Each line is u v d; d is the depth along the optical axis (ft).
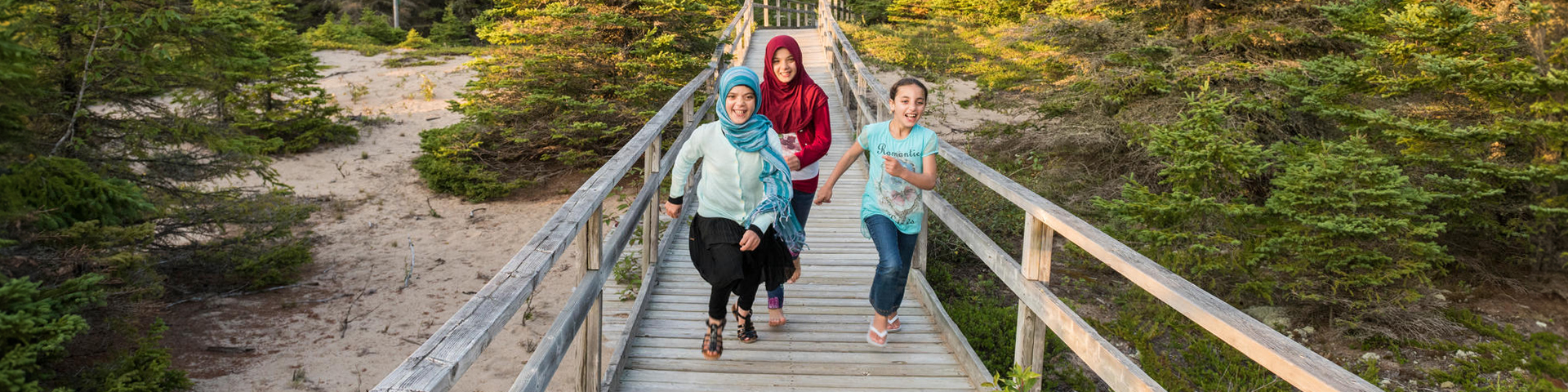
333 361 21.16
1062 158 34.81
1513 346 20.29
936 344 13.08
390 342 22.59
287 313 24.40
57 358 16.03
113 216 19.61
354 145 46.26
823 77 53.21
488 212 36.65
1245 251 22.12
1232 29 29.71
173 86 24.08
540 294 26.04
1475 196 21.58
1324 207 21.42
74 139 21.40
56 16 21.06
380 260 30.04
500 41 38.47
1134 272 7.32
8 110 17.92
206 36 22.63
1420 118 23.36
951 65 52.19
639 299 14.17
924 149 11.79
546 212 36.40
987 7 49.96
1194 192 22.80
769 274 11.36
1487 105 21.80
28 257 17.74
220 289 25.95
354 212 35.94
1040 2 44.68
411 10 118.11
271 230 27.58
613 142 40.52
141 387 16.93
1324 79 25.22
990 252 11.39
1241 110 29.22
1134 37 31.94
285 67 44.37
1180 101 29.81
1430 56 20.61
